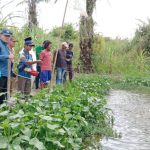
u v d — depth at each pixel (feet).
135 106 50.16
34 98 34.04
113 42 114.83
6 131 22.71
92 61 97.19
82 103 36.63
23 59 36.55
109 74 96.73
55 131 24.64
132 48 111.24
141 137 32.89
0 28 42.47
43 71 48.34
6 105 28.73
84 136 31.58
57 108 31.19
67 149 25.04
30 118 25.58
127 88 76.48
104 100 39.45
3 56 31.40
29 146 22.08
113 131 34.14
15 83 37.11
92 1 91.66
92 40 95.30
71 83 58.44
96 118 36.47
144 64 102.12
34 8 77.56
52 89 40.19
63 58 54.60
